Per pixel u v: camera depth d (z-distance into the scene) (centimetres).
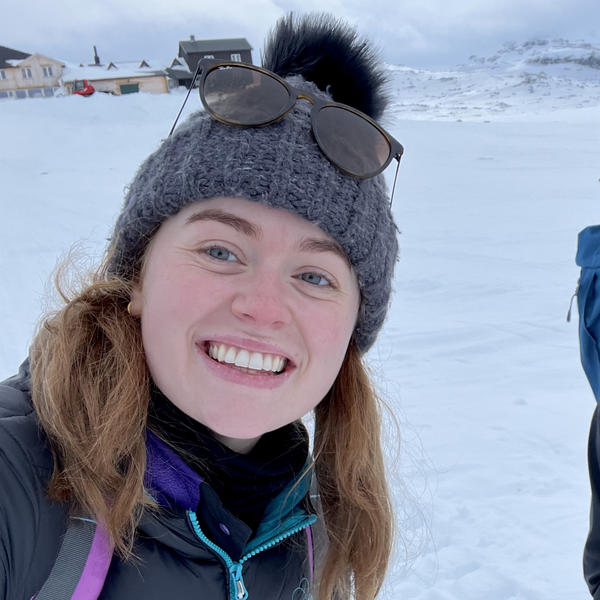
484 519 113
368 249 40
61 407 36
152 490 37
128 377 38
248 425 36
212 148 37
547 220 414
